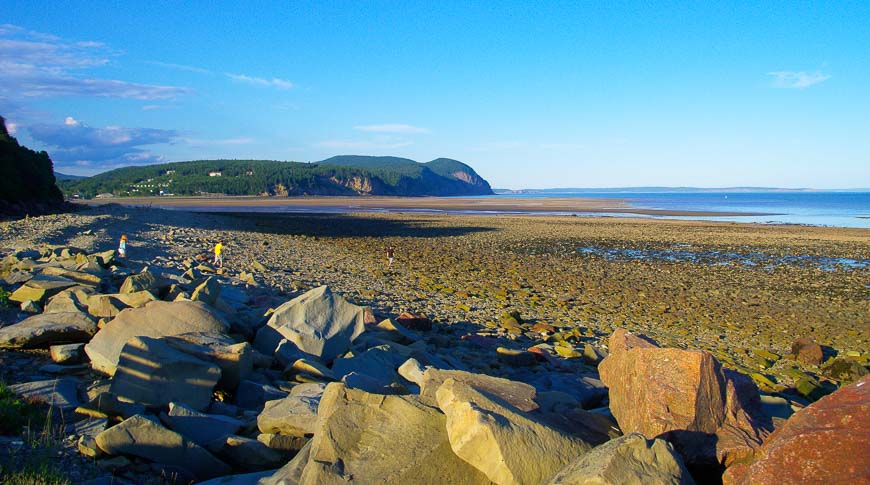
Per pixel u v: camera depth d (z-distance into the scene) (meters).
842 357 14.25
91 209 57.50
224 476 5.07
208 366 6.87
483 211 95.62
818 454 3.70
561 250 37.88
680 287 24.50
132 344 6.73
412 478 4.36
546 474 4.20
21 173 50.97
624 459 3.93
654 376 5.20
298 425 5.68
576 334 15.24
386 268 27.36
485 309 18.34
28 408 5.98
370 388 6.71
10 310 10.17
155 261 23.23
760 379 12.08
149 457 5.25
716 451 4.74
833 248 40.62
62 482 4.64
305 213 83.25
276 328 9.30
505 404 4.80
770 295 23.20
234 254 28.42
